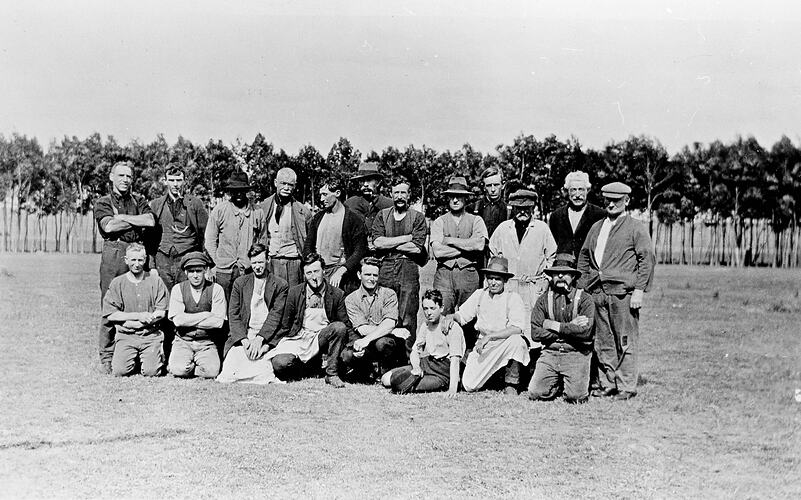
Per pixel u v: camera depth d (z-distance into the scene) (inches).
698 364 334.0
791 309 584.7
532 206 294.4
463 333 277.7
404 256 305.7
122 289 288.2
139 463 187.0
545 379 258.7
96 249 1488.7
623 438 213.0
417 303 309.1
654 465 188.2
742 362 341.7
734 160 1368.1
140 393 259.1
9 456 191.6
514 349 271.3
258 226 308.5
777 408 249.3
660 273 1114.1
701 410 244.7
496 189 319.0
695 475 181.2
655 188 1120.2
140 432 213.2
